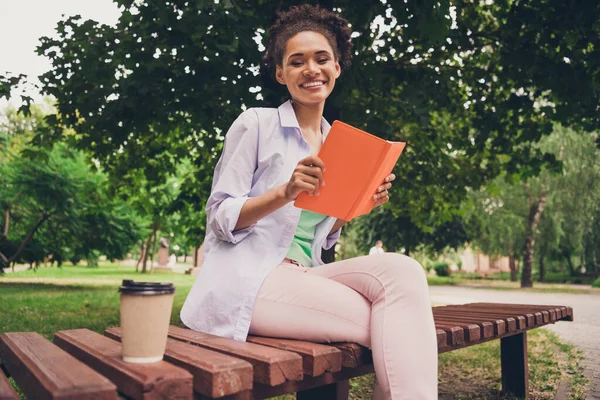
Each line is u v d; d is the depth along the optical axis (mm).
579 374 4871
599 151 21016
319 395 2416
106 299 11516
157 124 6969
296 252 2150
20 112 6770
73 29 6352
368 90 5816
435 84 6520
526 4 6293
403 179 8633
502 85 7461
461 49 6961
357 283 1931
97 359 1486
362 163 1720
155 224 26766
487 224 23656
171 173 9008
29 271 32062
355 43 5434
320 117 2355
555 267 31062
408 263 1833
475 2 7582
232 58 5625
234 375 1329
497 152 8203
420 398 1643
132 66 5723
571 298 16406
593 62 6105
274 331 1903
